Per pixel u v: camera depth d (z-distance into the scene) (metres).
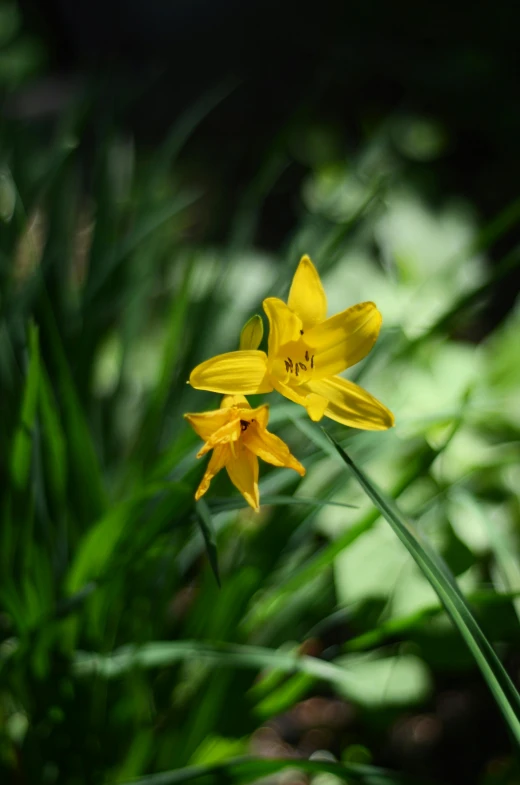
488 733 1.36
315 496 1.06
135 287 1.14
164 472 0.96
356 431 1.03
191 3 3.15
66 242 1.15
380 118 2.38
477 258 1.72
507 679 0.86
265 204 2.41
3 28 2.94
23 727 1.10
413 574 1.07
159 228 1.19
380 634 0.98
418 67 2.55
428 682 1.14
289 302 0.86
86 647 1.01
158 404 1.05
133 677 1.00
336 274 1.43
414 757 1.34
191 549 1.04
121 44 3.36
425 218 1.76
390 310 1.38
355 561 1.08
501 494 1.13
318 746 1.35
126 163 1.73
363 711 1.13
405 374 1.19
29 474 1.01
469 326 1.93
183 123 1.26
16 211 1.08
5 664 0.97
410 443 1.13
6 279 1.08
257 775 0.94
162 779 0.94
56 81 3.02
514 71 2.40
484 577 1.11
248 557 1.04
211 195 2.34
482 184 2.35
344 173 1.95
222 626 1.01
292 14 2.95
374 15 2.72
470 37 2.52
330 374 0.86
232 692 1.02
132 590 1.01
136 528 0.96
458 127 2.46
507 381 1.21
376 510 0.95
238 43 3.06
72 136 1.22
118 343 1.31
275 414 0.93
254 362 0.85
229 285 1.28
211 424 0.84
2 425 1.07
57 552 1.03
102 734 1.03
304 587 1.07
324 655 1.00
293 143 2.49
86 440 0.99
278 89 2.88
